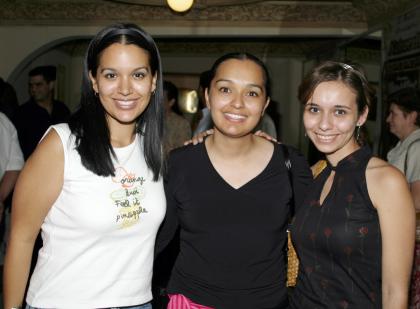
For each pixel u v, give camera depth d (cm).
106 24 746
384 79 634
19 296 196
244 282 208
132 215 192
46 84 504
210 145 218
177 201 216
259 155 217
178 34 744
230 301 208
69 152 184
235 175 212
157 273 307
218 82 207
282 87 1024
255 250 208
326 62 199
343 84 192
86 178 185
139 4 721
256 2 718
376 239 181
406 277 175
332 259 187
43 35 752
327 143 196
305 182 221
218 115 207
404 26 580
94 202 185
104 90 189
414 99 345
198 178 212
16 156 369
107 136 191
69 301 187
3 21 751
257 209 208
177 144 493
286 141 1030
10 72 759
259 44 1003
